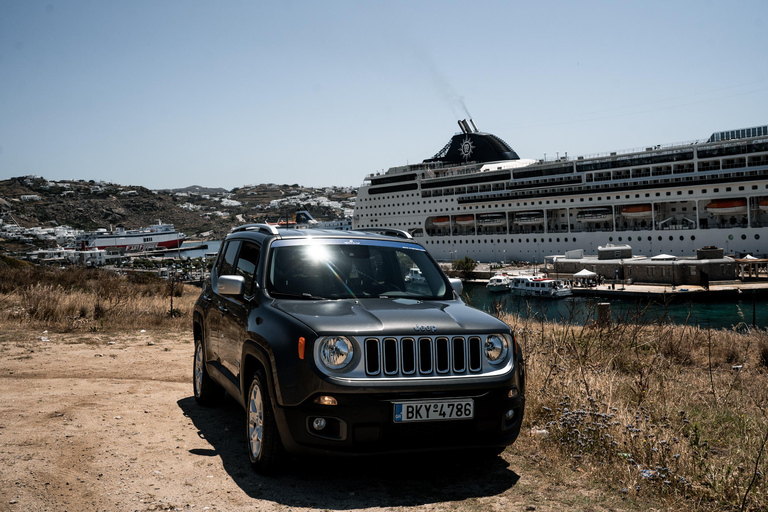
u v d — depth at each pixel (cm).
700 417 562
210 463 414
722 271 5291
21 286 1917
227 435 491
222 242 623
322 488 368
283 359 361
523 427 519
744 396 681
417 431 355
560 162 7144
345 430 345
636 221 6631
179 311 1490
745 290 4800
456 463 423
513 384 379
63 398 604
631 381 718
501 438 379
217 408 591
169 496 348
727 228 5956
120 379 735
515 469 414
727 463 425
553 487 378
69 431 478
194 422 531
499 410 369
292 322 376
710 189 6031
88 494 346
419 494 361
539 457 439
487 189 7781
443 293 470
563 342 874
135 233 19338
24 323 1206
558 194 7038
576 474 404
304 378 350
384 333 359
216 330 537
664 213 6525
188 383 728
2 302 1449
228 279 444
